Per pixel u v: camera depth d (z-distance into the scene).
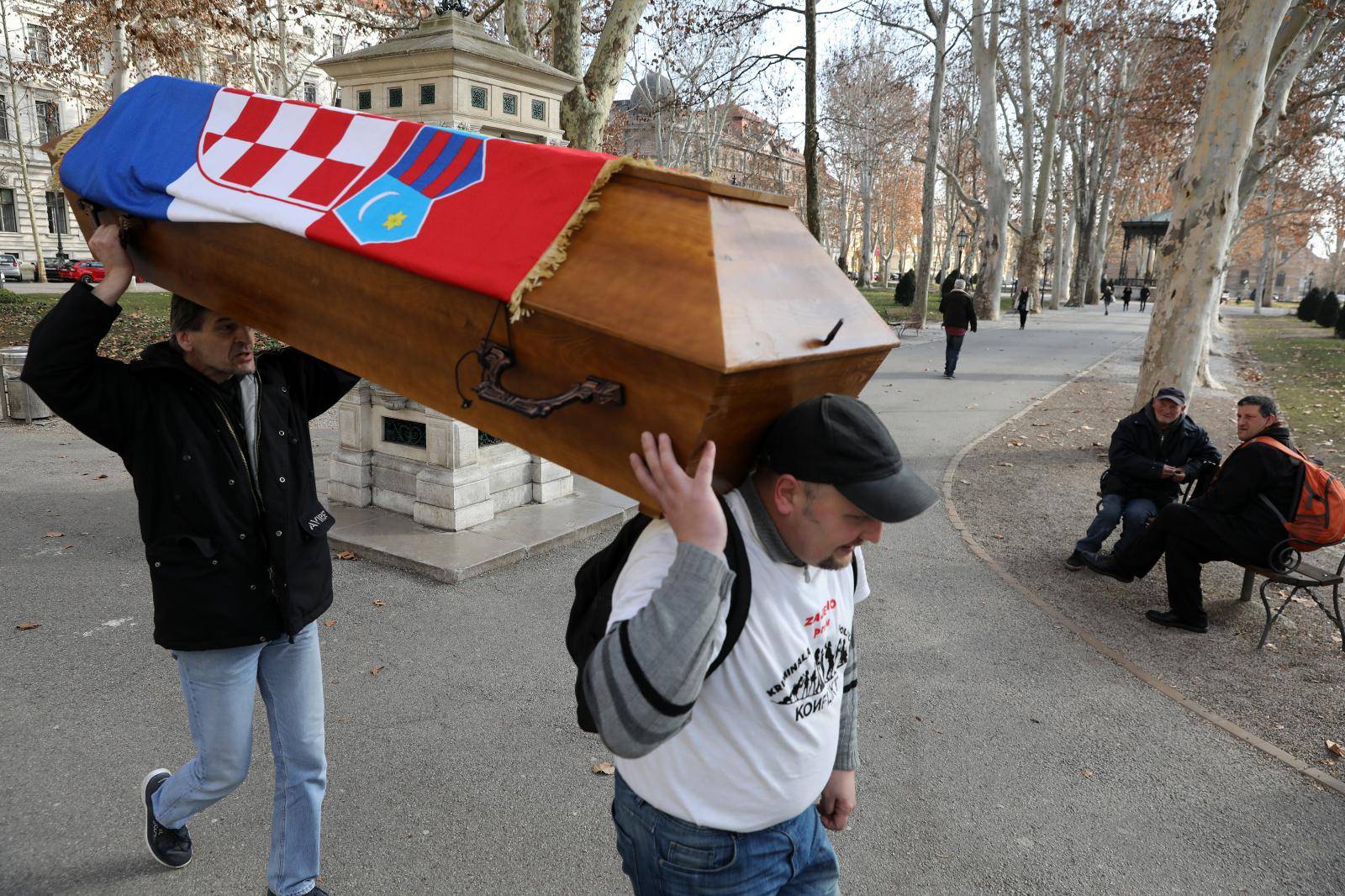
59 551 5.76
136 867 2.83
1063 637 5.04
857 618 5.22
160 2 17.33
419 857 2.94
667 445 1.20
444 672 4.26
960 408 12.77
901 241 76.25
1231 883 3.01
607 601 1.38
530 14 23.75
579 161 1.45
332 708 3.89
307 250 1.66
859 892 2.90
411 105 5.56
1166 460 6.00
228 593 2.16
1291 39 12.39
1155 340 9.87
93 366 2.01
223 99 1.99
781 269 1.34
